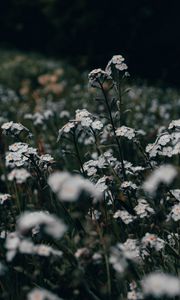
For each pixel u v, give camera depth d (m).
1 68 17.84
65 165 5.22
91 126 3.55
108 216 3.48
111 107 3.67
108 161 3.78
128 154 4.54
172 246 3.27
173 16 22.33
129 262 2.71
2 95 12.41
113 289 2.93
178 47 21.97
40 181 3.63
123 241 3.31
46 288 3.01
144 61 22.16
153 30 22.44
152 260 2.98
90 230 3.18
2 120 7.38
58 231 2.11
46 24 27.67
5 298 2.93
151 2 22.42
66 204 3.78
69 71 18.95
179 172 3.68
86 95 12.45
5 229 3.49
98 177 3.62
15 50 26.77
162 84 18.77
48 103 10.44
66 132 3.50
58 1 23.92
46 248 2.52
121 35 22.84
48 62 21.06
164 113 9.75
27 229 2.60
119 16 22.83
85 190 2.17
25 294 2.93
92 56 23.28
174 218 3.13
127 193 3.44
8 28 28.92
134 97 11.35
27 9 27.95
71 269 3.05
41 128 7.10
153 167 3.62
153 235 2.93
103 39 23.17
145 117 9.05
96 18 23.08
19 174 3.38
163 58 21.95
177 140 3.42
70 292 2.96
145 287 2.25
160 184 3.15
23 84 13.84
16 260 3.13
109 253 2.80
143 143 4.79
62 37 24.61
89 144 5.36
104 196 3.33
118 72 3.69
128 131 3.61
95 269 2.95
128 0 22.59
